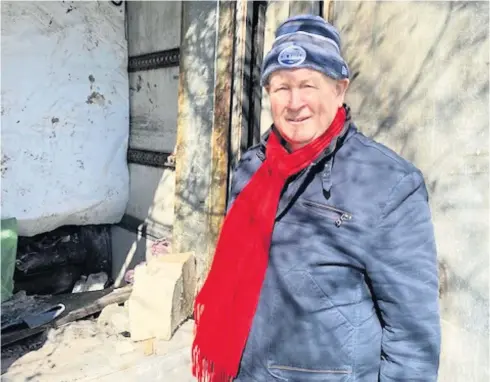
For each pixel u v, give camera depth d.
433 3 1.96
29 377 2.38
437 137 1.97
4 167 3.69
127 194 4.55
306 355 1.19
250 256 1.30
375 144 1.19
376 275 1.11
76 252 4.45
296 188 1.22
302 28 1.19
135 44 4.31
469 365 1.87
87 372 2.44
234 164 2.99
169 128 3.95
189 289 3.09
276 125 1.26
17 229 3.71
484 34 1.79
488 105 1.79
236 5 2.91
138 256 4.31
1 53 3.60
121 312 3.10
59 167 4.03
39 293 4.25
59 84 3.96
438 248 1.98
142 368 2.53
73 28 4.00
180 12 3.69
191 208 3.31
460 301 1.90
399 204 1.09
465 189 1.87
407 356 1.11
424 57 2.01
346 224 1.12
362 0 2.27
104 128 4.31
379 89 2.21
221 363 1.36
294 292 1.19
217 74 3.02
